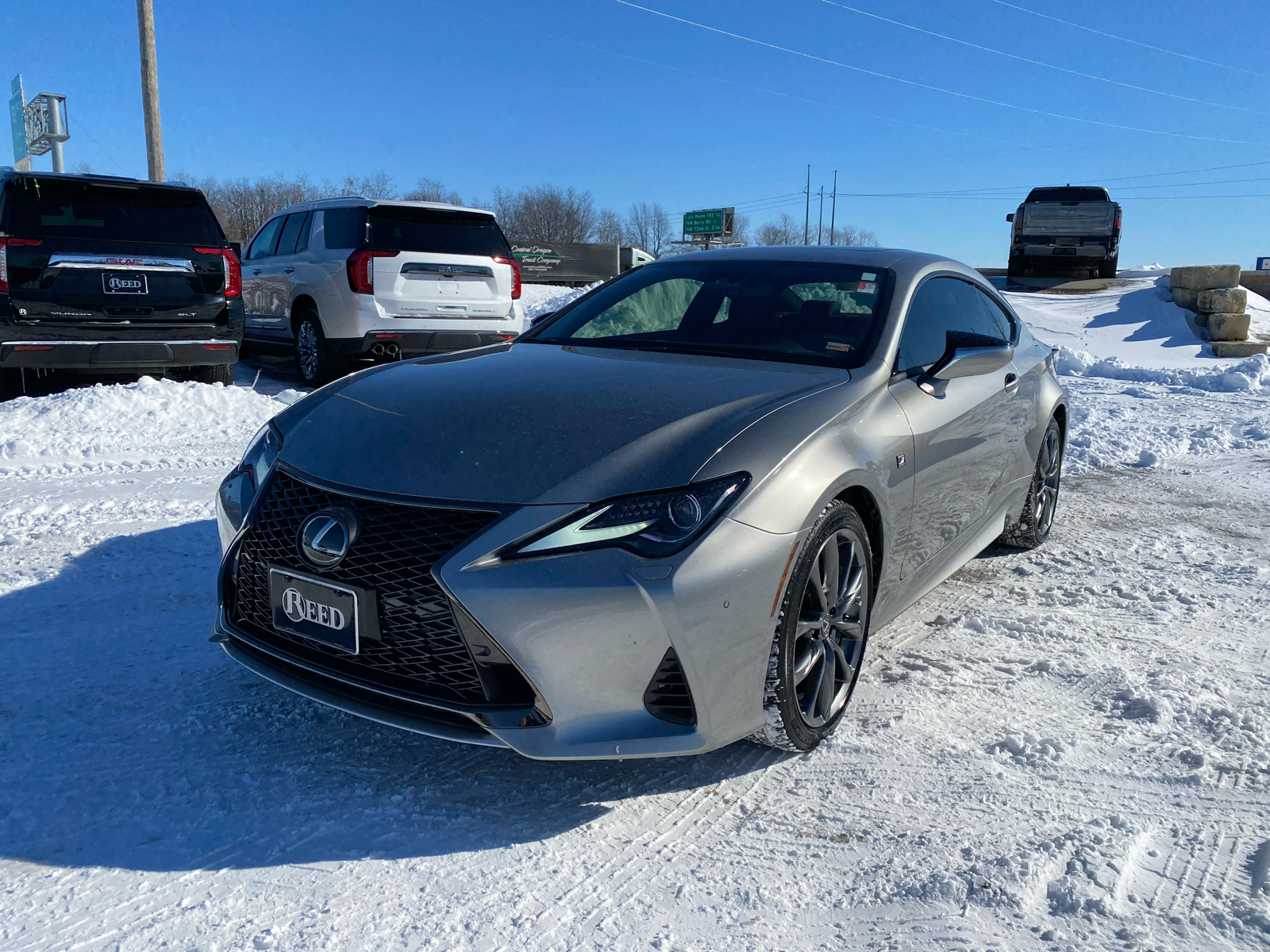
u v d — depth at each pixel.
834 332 3.10
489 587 2.05
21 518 4.49
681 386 2.65
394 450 2.35
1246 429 7.94
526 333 3.63
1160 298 17.56
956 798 2.32
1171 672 3.12
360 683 2.22
